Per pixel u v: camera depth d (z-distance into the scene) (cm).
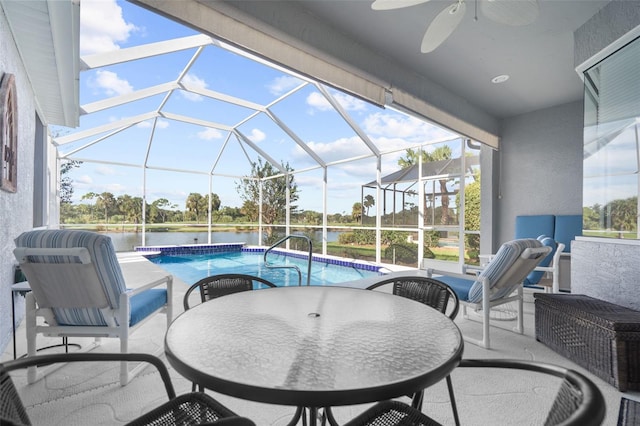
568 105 516
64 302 196
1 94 234
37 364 97
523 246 268
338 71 338
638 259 254
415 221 779
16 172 287
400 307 136
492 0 206
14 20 266
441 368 82
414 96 416
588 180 314
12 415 73
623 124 275
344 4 295
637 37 266
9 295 275
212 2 243
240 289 201
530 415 171
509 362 100
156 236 1052
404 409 105
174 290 450
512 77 432
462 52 371
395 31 334
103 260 188
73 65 341
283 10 286
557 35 336
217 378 75
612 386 206
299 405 70
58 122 538
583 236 318
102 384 199
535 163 547
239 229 1202
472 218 663
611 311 229
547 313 270
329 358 87
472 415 171
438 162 702
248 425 71
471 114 519
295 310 130
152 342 269
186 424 94
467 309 390
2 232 255
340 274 741
